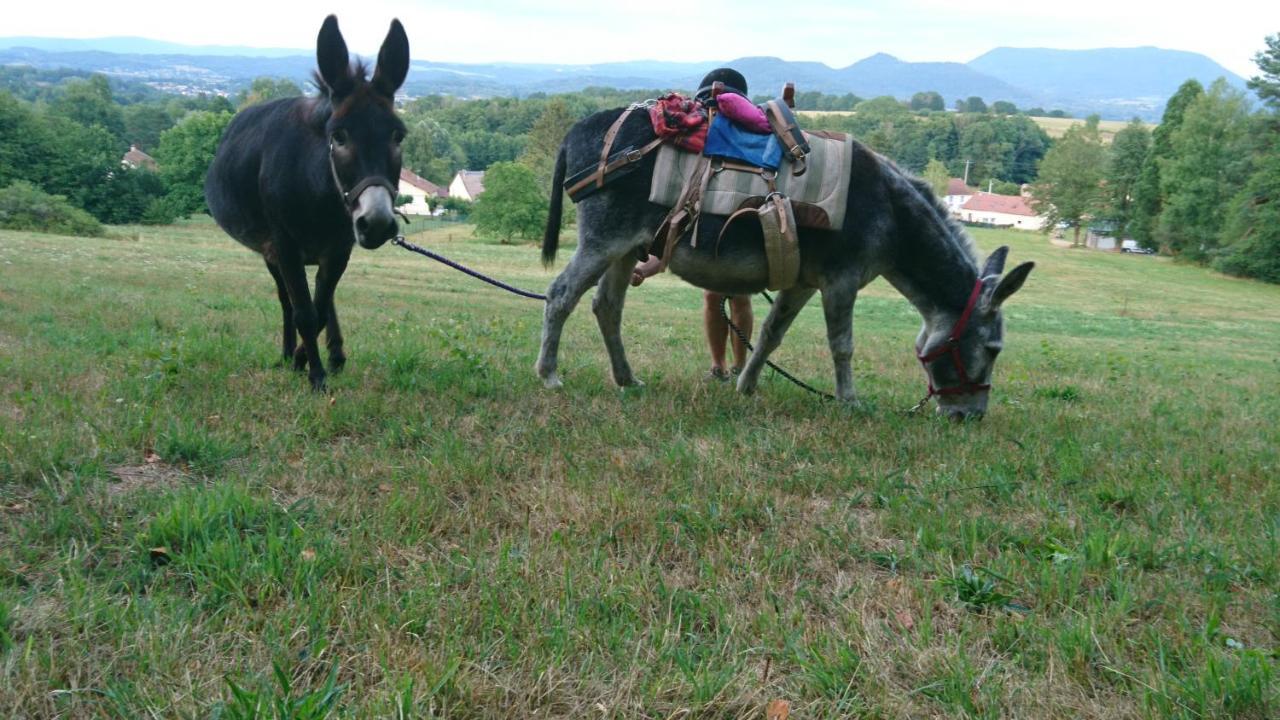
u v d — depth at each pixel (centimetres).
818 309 2847
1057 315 3631
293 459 441
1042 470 483
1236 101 6756
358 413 511
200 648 254
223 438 445
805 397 650
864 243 567
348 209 501
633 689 246
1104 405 736
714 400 612
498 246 6281
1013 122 16050
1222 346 2602
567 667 256
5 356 618
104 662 243
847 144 568
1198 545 368
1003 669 268
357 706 228
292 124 539
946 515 396
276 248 555
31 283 1223
